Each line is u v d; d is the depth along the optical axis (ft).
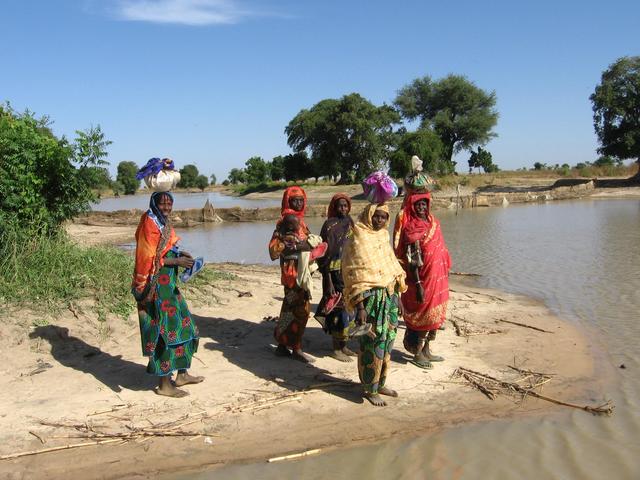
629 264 41.75
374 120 241.96
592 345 23.76
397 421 17.04
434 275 20.34
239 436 16.06
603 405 17.94
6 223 25.81
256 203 181.27
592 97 169.68
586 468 14.55
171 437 15.87
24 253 25.39
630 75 164.04
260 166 309.42
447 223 81.41
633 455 15.06
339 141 242.99
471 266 44.37
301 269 20.53
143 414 16.97
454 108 256.32
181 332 17.60
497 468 14.60
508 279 38.63
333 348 22.09
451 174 200.85
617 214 86.63
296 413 17.34
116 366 20.29
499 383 19.52
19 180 26.84
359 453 15.34
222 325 25.31
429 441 15.94
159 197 17.13
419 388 19.26
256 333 24.57
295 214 21.26
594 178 187.83
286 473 14.43
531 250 51.29
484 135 249.14
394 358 22.08
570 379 20.13
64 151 28.02
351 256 17.37
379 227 17.52
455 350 23.04
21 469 14.32
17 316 21.91
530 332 25.61
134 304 24.90
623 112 162.81
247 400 17.99
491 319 27.76
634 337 24.68
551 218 83.56
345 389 19.04
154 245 16.87
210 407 17.49
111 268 26.99
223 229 86.28
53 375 19.30
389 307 17.51
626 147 165.37
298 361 21.49
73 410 17.08
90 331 22.38
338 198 21.58
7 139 27.02
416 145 172.04
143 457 14.97
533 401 18.38
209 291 29.50
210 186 420.77
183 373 18.86
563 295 33.14
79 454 14.98
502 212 100.22
